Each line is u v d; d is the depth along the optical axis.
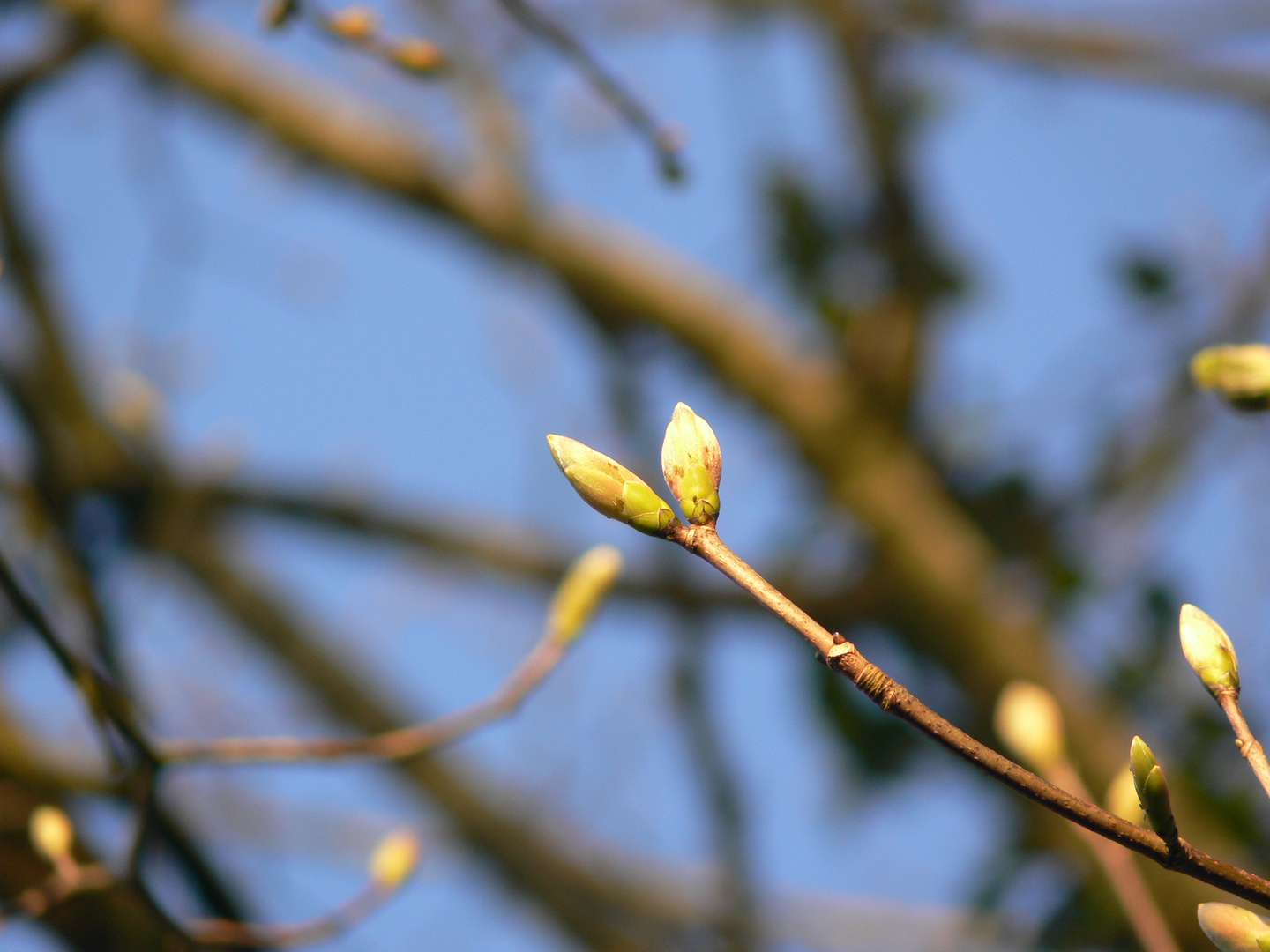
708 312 2.13
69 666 0.83
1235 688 0.75
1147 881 1.41
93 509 1.95
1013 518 1.91
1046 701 0.83
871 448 1.98
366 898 0.88
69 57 2.09
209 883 1.15
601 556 0.89
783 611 0.74
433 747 0.86
